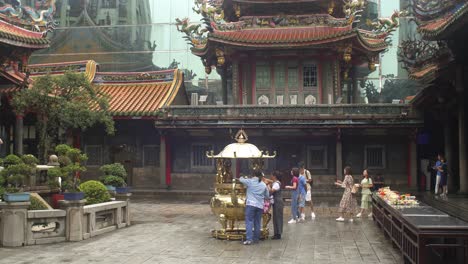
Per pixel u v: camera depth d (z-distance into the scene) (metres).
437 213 13.91
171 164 38.59
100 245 16.20
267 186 18.41
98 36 55.88
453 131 33.84
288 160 37.34
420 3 30.97
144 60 55.47
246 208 16.75
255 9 40.00
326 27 38.12
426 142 37.34
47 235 16.59
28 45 25.38
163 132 37.19
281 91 39.31
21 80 28.12
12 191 16.38
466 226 11.05
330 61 38.78
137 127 39.38
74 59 55.88
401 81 51.94
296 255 14.65
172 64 55.41
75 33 56.09
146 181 39.16
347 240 17.36
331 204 31.48
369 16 53.19
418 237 11.04
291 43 36.34
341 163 35.50
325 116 34.91
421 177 36.31
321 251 15.29
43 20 28.02
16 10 27.23
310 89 39.06
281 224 17.67
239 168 35.03
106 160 39.50
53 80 30.06
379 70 52.41
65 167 17.67
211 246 16.12
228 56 38.69
